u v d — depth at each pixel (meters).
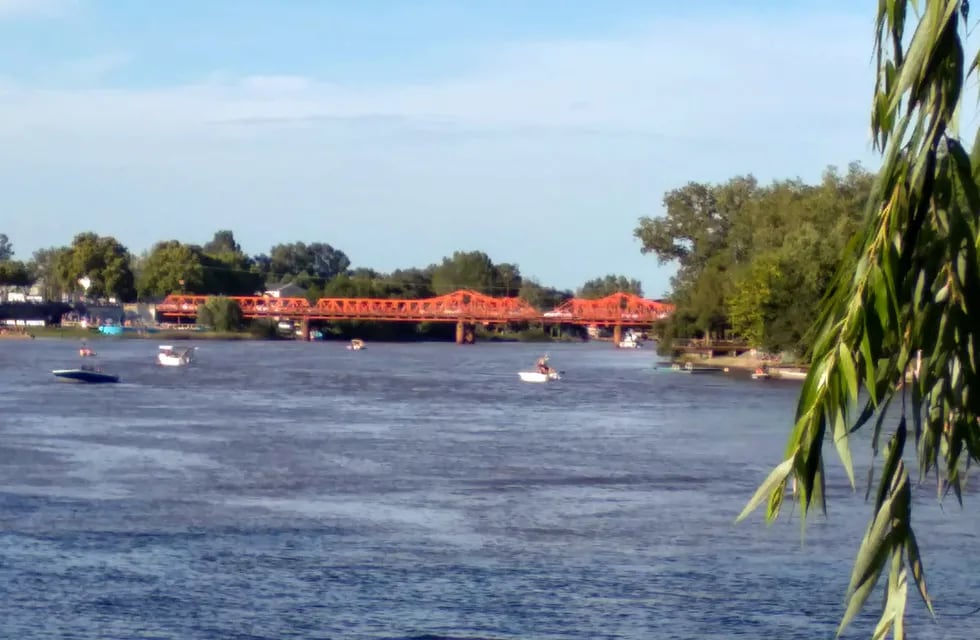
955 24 6.49
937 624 24.88
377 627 24.72
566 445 55.31
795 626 24.83
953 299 6.79
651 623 25.02
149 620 25.03
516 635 24.25
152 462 48.19
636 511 37.09
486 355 177.00
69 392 88.62
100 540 32.25
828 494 38.09
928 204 6.67
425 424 66.06
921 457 7.27
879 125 6.88
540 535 33.25
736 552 31.00
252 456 50.47
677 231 147.75
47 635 24.02
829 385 6.55
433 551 31.23
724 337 132.38
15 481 42.50
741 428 63.59
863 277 6.59
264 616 25.38
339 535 33.22
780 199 121.44
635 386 100.19
